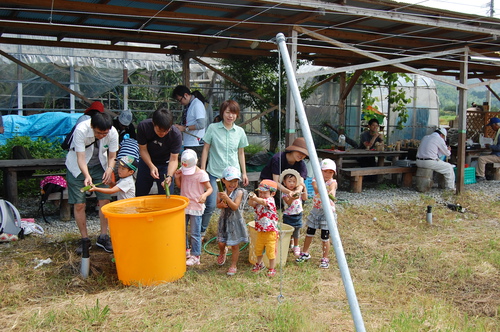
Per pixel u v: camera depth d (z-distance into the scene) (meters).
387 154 9.33
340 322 3.39
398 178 10.03
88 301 3.69
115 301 3.70
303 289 4.04
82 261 4.20
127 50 8.64
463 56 8.43
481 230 6.34
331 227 2.72
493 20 7.04
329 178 4.67
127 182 4.76
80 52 13.72
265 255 4.58
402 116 14.09
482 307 3.88
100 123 4.28
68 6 5.73
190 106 6.61
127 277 4.03
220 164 4.96
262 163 9.06
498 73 12.23
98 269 4.44
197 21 6.32
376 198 8.06
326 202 2.75
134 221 3.86
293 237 4.96
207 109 9.53
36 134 11.70
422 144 8.92
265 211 4.31
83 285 4.07
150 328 3.24
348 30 7.49
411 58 7.46
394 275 4.52
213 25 7.33
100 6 5.91
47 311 3.51
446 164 8.62
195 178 4.54
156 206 4.46
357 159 10.34
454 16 6.78
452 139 13.35
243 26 7.25
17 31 7.50
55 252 4.83
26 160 6.31
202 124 6.54
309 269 4.57
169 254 4.06
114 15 6.52
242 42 7.92
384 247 5.46
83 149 4.43
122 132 5.55
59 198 5.99
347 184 9.49
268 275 4.35
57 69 13.71
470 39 8.16
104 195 4.83
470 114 13.52
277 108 10.35
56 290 3.95
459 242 5.70
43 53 13.25
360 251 5.28
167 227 3.99
